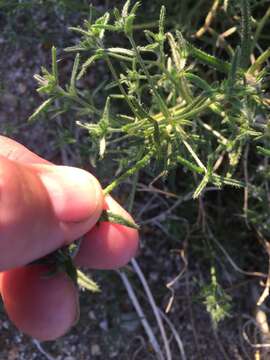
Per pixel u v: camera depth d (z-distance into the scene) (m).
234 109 0.09
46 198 0.08
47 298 0.10
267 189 0.11
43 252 0.09
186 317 0.13
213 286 0.11
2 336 0.13
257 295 0.12
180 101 0.11
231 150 0.10
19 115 0.13
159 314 0.12
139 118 0.09
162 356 0.12
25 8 0.12
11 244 0.08
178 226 0.13
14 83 0.13
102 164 0.12
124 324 0.13
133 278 0.13
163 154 0.09
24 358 0.13
